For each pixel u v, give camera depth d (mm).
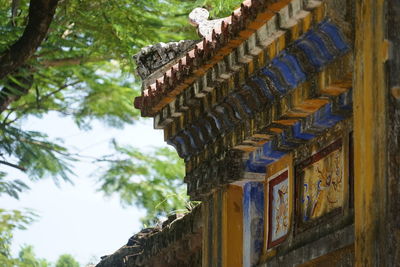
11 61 21781
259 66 13633
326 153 13492
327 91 12766
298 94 13227
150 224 30438
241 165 14945
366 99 11742
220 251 15469
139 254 18875
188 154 16172
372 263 11344
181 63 15117
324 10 12203
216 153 15297
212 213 15812
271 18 12992
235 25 13461
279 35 13078
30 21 21562
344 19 12133
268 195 14922
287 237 14195
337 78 12484
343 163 13023
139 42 25188
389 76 11438
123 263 19328
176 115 15938
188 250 17156
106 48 25688
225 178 15031
